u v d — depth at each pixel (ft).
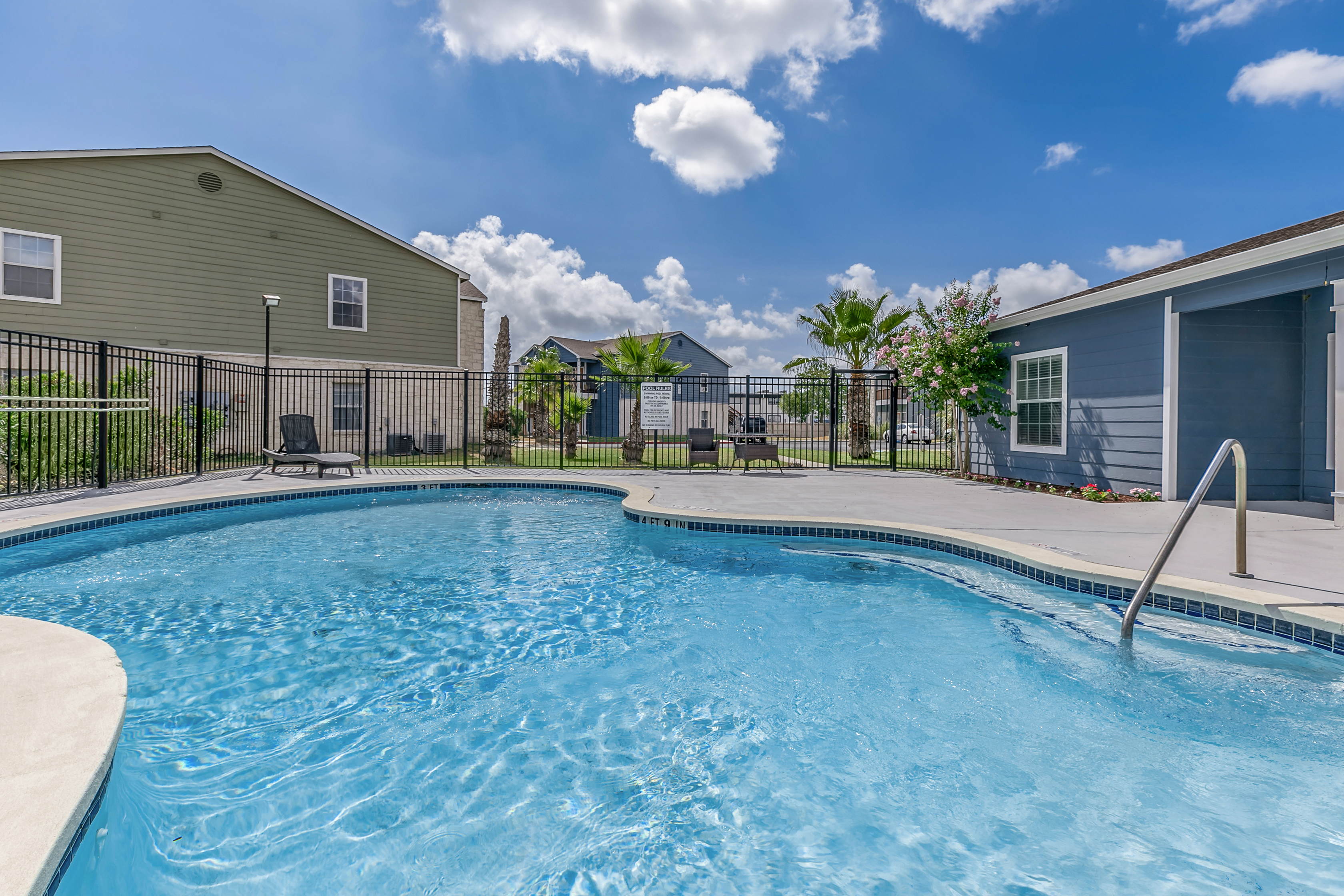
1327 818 6.62
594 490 30.07
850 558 17.46
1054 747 8.08
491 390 44.39
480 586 14.93
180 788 6.92
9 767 4.90
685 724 8.66
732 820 6.65
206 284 43.55
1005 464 33.81
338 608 13.17
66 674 6.82
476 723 8.59
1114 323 26.18
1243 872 5.83
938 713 8.99
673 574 16.07
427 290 53.26
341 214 48.67
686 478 34.06
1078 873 5.84
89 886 4.83
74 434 26.99
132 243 41.09
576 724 8.63
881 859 6.06
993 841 6.33
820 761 7.80
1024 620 12.78
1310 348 23.56
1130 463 25.43
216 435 41.11
